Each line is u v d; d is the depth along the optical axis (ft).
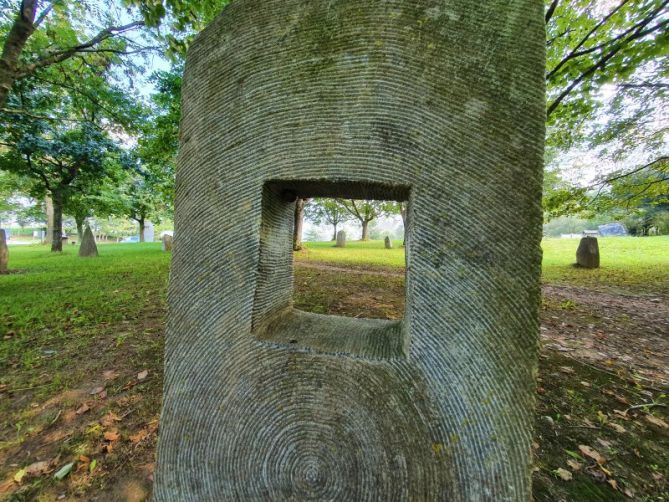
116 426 6.32
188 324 4.73
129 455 5.63
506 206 3.77
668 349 10.64
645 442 6.10
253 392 4.42
